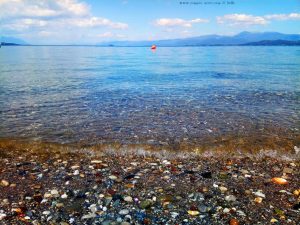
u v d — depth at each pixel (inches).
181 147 438.3
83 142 457.7
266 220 246.4
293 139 470.3
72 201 276.1
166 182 320.5
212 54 4419.3
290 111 644.1
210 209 263.7
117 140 465.1
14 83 1041.5
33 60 2714.1
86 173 345.1
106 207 266.1
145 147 438.0
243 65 2022.6
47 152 420.8
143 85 1043.9
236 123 551.8
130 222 242.7
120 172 349.4
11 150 426.0
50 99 764.0
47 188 303.3
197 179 328.8
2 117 585.9
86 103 722.8
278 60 2630.4
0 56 3580.2
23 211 256.5
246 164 378.9
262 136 482.9
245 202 276.5
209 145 445.7
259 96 820.0
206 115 610.2
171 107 683.4
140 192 295.7
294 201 278.5
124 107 682.8
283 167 369.4
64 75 1344.7
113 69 1722.4
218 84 1066.7
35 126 530.9
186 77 1295.5
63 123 550.9
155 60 2827.3
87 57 3538.4
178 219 247.8
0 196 284.2
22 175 337.7
